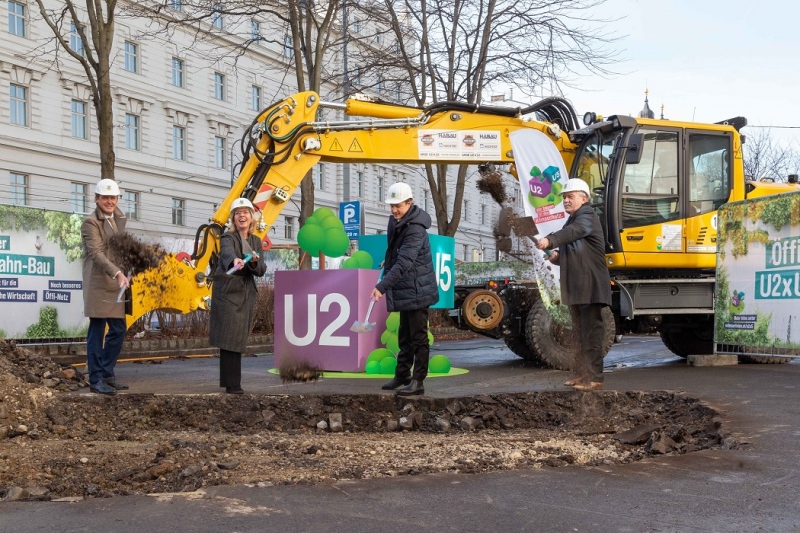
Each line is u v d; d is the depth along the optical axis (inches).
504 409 266.1
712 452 185.0
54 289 474.6
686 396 268.5
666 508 139.9
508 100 753.0
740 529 128.3
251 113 1834.4
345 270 343.6
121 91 1492.4
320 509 141.4
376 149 381.4
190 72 1659.7
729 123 433.7
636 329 425.4
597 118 405.1
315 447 202.8
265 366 417.4
